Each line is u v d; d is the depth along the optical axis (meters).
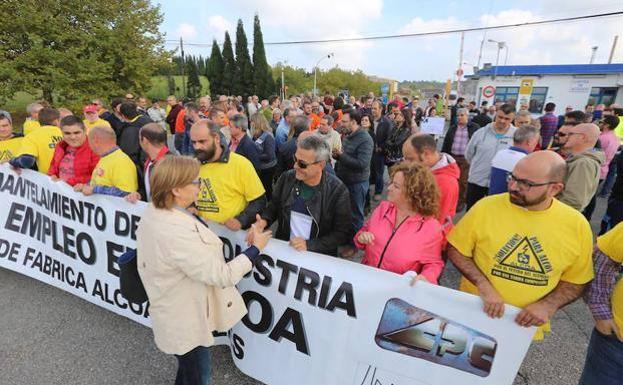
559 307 1.60
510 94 22.33
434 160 2.56
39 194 3.11
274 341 2.14
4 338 2.65
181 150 8.43
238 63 37.94
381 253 1.97
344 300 1.91
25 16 16.05
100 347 2.58
